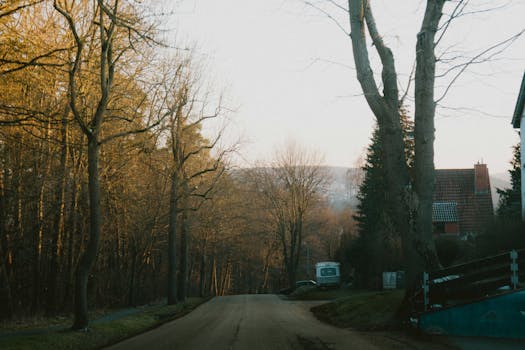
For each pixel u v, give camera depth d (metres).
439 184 59.94
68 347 14.60
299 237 63.16
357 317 18.92
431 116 16.41
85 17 20.86
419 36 16.36
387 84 17.06
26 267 27.55
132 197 33.03
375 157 52.12
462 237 53.38
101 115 18.25
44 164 23.41
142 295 41.66
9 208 23.66
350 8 17.48
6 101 18.48
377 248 48.50
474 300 12.79
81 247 28.28
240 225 63.25
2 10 14.70
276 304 36.31
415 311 15.30
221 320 22.47
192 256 65.88
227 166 39.34
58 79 19.59
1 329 18.06
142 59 22.59
